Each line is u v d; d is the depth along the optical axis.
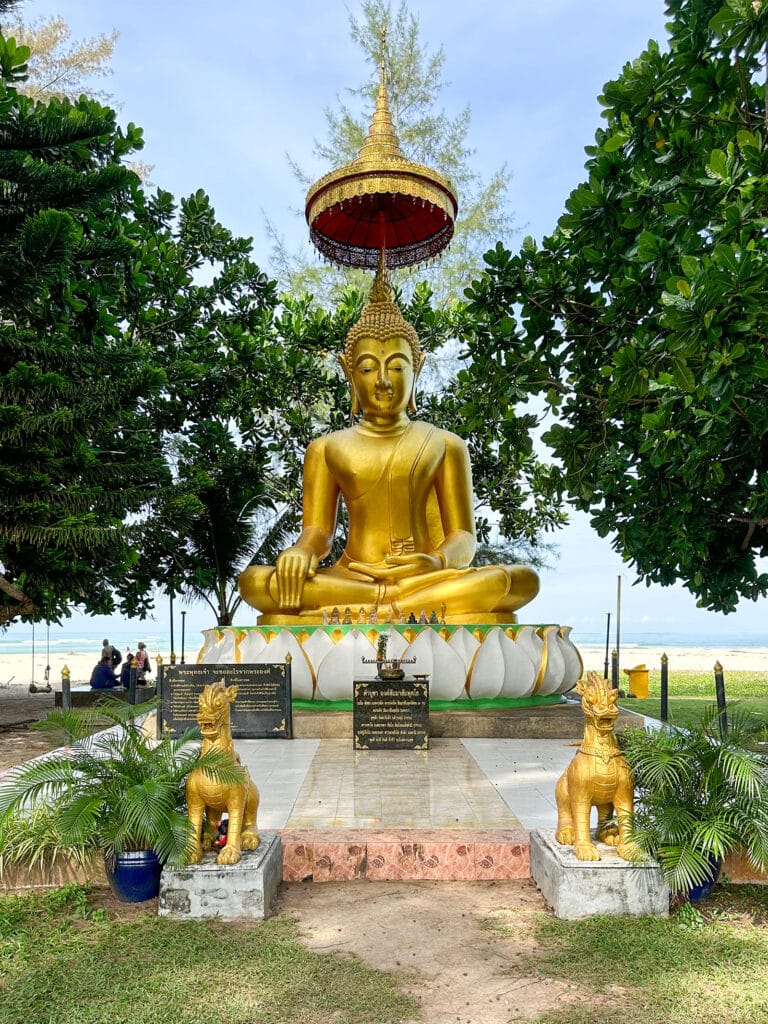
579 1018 3.63
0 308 11.47
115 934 4.55
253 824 5.25
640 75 8.45
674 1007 3.73
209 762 4.93
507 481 19.81
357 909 4.97
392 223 14.62
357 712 9.12
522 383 10.90
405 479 12.78
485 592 11.40
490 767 8.13
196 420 18.47
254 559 19.30
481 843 5.55
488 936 4.54
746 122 7.98
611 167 9.03
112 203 15.86
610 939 4.42
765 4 6.61
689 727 5.56
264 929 4.61
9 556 11.63
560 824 5.19
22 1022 3.65
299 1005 3.79
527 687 10.66
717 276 6.11
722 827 4.78
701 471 8.71
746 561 10.62
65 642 100.56
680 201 7.73
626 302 9.30
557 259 11.16
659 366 8.43
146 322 16.58
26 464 10.59
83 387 10.98
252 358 17.86
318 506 13.16
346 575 12.16
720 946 4.34
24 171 10.18
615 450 10.15
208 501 18.05
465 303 18.89
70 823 4.76
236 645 10.73
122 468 11.66
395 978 4.05
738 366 6.45
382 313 13.32
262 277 18.56
